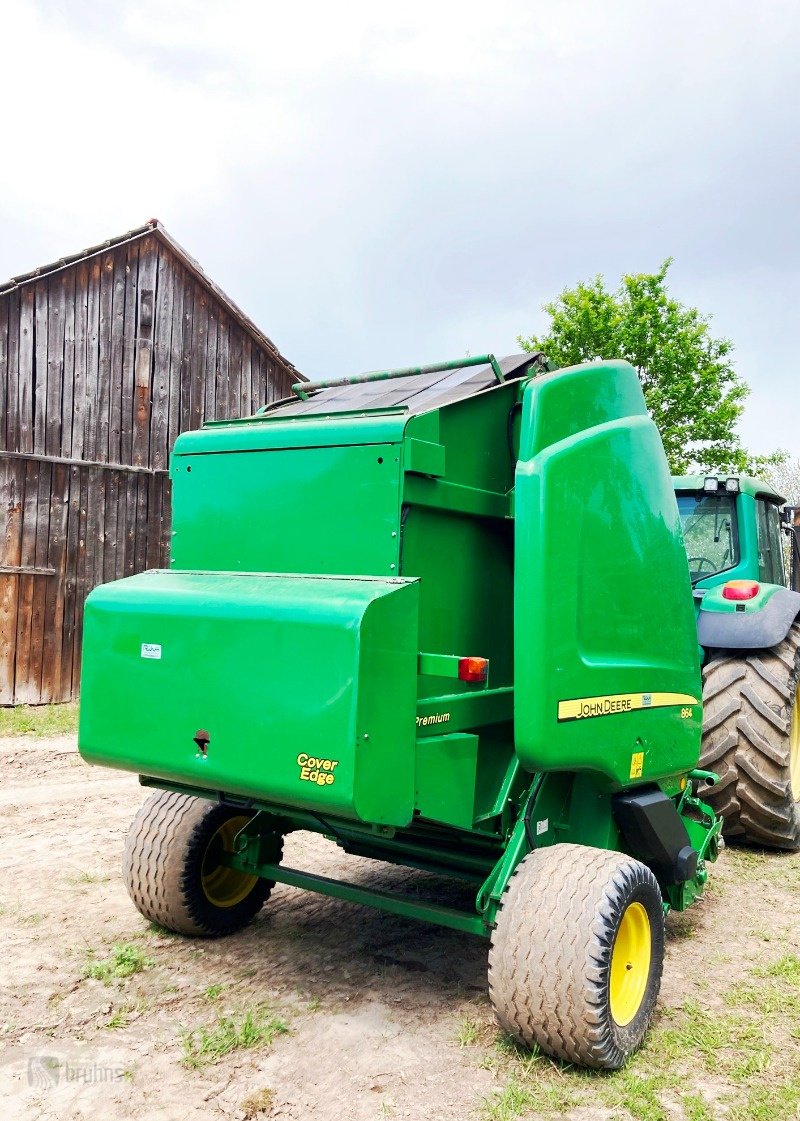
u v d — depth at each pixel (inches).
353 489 124.3
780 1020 134.6
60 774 288.0
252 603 117.4
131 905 173.8
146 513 470.9
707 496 252.7
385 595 110.6
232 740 117.0
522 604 123.0
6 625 423.8
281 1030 126.1
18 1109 106.0
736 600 221.5
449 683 127.8
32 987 137.3
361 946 159.5
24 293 430.0
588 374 140.3
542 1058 119.7
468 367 145.6
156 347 474.9
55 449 439.5
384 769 110.3
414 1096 111.0
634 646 143.4
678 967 154.3
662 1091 114.6
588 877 119.3
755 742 209.8
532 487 124.6
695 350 892.6
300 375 530.3
